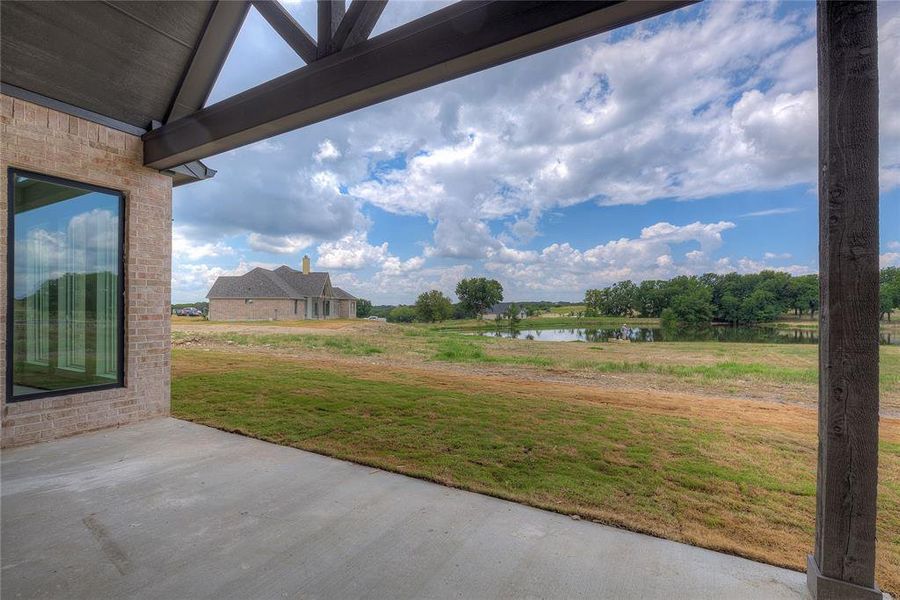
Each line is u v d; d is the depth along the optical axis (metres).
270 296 36.75
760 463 3.70
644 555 2.22
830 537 1.79
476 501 2.87
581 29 2.32
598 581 1.99
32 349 4.03
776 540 2.42
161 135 4.50
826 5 1.78
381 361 11.27
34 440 3.98
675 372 10.10
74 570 2.05
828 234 1.77
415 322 53.75
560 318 51.72
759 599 1.86
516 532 2.45
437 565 2.12
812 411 5.87
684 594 1.89
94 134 4.34
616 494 3.03
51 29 3.68
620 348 17.42
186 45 4.43
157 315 4.93
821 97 1.82
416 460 3.67
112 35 3.97
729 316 37.31
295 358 11.20
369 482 3.18
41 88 3.96
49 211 4.16
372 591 1.91
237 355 11.52
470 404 5.89
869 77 1.70
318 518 2.60
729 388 8.03
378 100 3.09
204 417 5.00
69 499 2.84
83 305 4.41
